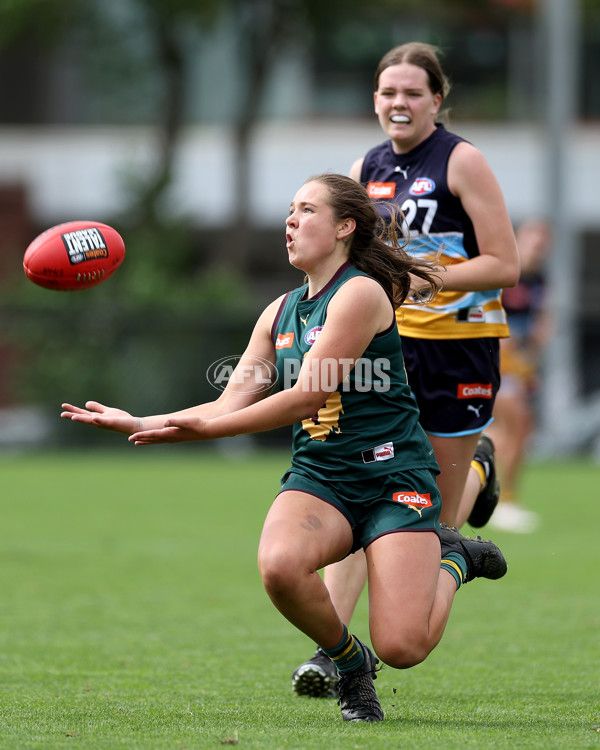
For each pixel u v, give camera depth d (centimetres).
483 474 1738
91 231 1435
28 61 9912
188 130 9769
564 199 6650
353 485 1304
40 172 9581
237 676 1595
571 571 2670
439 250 1541
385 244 1384
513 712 1354
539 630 1973
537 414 6322
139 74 8794
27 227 9050
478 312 1636
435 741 1155
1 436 6525
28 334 6519
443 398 1636
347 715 1305
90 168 9538
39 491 4469
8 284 7119
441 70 1664
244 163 8888
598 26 9750
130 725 1253
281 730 1227
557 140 6656
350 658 1313
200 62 9856
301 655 1758
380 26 9606
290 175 9731
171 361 6481
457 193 1620
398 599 1247
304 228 1336
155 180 8150
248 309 6575
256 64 8669
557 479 5094
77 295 6644
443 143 1638
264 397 1401
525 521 3553
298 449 1338
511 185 9531
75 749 1119
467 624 2033
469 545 1402
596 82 9975
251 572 2636
